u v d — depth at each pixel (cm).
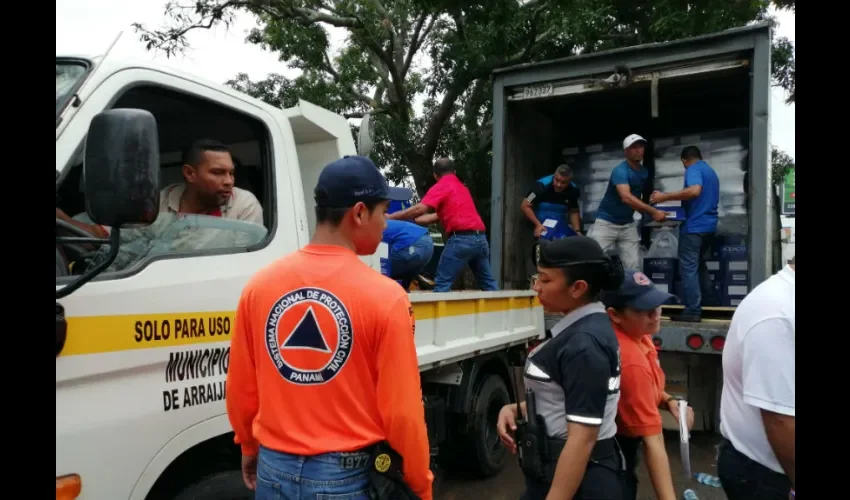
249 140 271
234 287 237
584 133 761
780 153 984
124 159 159
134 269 204
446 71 1227
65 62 212
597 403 187
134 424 194
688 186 531
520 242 630
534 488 207
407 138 1279
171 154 242
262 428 176
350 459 163
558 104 663
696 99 647
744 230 566
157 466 201
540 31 1159
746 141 569
